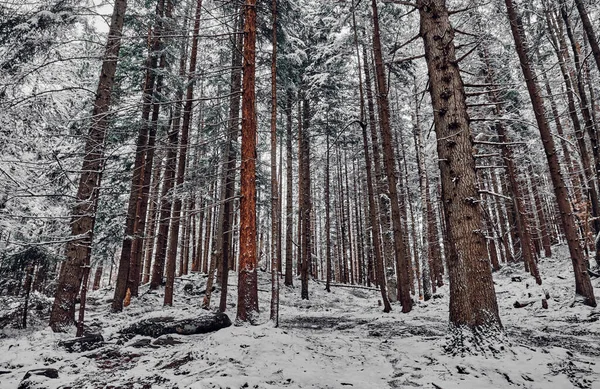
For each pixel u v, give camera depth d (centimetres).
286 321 1132
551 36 1434
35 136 927
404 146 2500
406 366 516
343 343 654
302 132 2317
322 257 4528
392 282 1639
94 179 916
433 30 681
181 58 1706
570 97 1483
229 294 1697
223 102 1475
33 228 960
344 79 2172
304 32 2145
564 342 655
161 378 469
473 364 477
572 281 1327
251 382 425
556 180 1089
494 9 1370
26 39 852
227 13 1166
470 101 1728
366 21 1598
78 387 473
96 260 1521
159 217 1717
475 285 557
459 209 595
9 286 1134
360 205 3441
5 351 679
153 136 1515
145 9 1479
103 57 816
